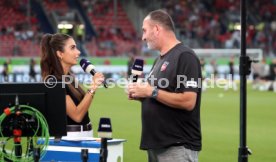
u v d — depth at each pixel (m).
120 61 50.84
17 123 7.96
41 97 7.93
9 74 47.00
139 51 54.91
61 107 7.96
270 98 35.56
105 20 61.81
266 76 43.66
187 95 8.02
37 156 8.03
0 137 8.17
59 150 9.30
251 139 18.77
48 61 9.44
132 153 15.81
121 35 59.97
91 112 26.66
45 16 59.34
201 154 15.89
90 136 9.71
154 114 8.25
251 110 28.02
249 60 8.88
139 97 8.13
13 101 7.89
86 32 60.28
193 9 64.69
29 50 51.94
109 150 9.38
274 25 61.78
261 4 65.81
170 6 64.25
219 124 22.58
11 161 8.46
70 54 9.51
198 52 52.62
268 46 59.25
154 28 8.29
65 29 45.28
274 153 16.17
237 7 65.75
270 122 23.25
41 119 7.93
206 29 61.56
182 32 60.53
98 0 63.25
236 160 15.08
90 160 9.09
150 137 8.30
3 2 59.25
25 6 59.53
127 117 24.62
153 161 8.50
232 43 57.94
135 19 62.28
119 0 63.47
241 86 8.91
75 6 61.88
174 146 8.22
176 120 8.22
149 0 63.44
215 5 65.94
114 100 33.25
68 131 9.43
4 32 54.56
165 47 8.33
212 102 32.62
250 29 60.56
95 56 53.53
